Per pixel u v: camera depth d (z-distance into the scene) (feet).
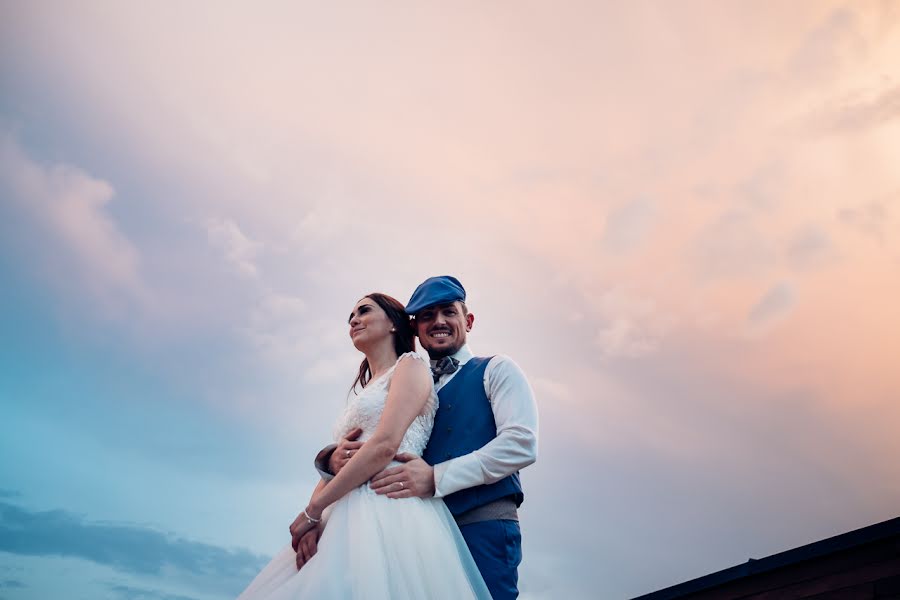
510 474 7.91
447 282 9.09
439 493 7.50
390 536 7.14
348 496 7.55
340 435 8.17
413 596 6.81
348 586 6.82
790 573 11.67
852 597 10.50
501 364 8.46
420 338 9.06
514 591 7.54
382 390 8.09
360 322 8.69
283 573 7.52
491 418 8.23
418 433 8.05
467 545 7.60
